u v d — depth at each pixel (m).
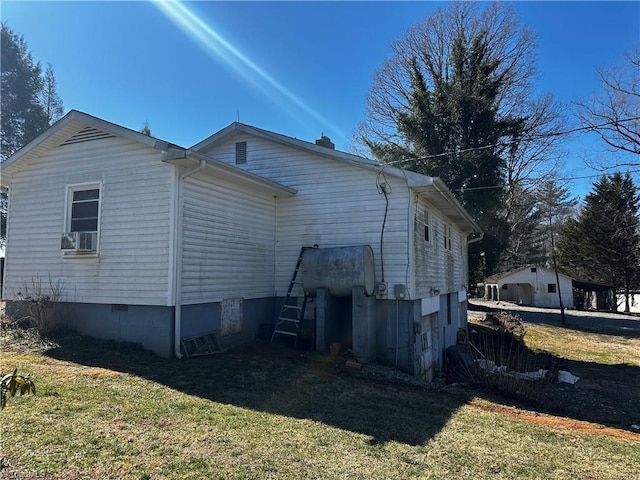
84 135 9.01
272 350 9.18
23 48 25.22
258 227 10.56
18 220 9.58
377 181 10.18
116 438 4.03
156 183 8.15
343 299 10.13
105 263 8.51
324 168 10.87
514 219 33.25
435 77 26.56
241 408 5.38
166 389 5.88
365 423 5.29
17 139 24.80
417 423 5.54
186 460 3.70
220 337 9.05
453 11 26.27
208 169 8.31
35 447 3.67
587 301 41.94
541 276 38.47
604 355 16.16
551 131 25.64
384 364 9.56
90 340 8.26
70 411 4.66
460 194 23.16
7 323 9.14
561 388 10.84
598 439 5.86
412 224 9.82
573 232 40.88
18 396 4.97
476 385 9.16
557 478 4.20
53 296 8.95
